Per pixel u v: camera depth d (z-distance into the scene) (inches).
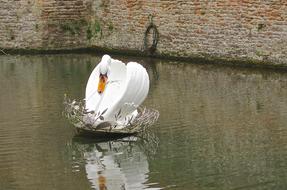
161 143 577.6
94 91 596.1
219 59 940.6
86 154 553.0
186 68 912.3
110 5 1061.1
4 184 497.4
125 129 593.0
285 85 773.9
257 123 624.4
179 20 982.4
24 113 668.1
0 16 1110.4
